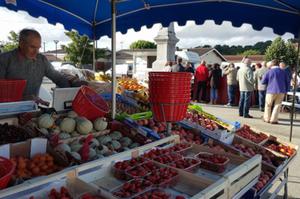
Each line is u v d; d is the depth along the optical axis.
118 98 4.64
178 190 1.97
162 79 2.42
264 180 2.90
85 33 4.79
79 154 2.26
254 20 3.57
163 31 12.80
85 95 2.84
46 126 2.58
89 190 1.69
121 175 2.06
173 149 2.69
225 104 12.79
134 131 3.04
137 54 32.69
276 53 31.66
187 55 20.47
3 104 2.50
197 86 13.21
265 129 8.27
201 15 3.86
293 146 4.04
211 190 1.85
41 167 2.00
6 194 1.53
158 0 3.86
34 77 3.33
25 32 3.12
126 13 4.42
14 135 2.30
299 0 3.06
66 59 29.00
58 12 4.31
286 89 8.99
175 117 2.50
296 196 4.12
